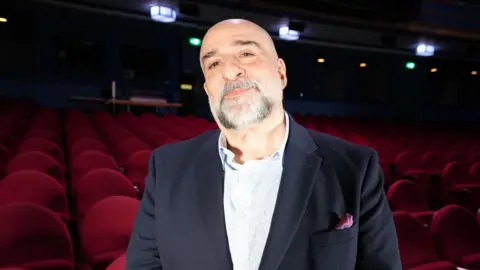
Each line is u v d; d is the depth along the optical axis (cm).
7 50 757
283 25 698
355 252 53
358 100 1040
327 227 53
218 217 56
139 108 806
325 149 59
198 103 881
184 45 885
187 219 56
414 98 1034
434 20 787
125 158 354
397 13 716
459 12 806
